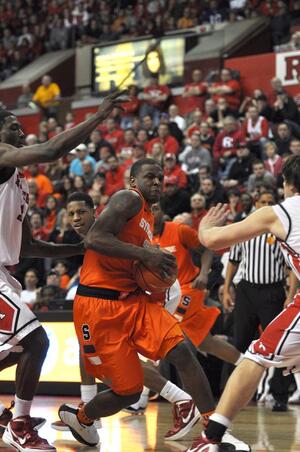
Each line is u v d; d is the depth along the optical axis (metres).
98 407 9.45
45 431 11.57
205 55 35.34
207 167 24.02
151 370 10.59
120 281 9.19
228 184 24.52
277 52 33.25
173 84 35.72
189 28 40.28
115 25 44.38
